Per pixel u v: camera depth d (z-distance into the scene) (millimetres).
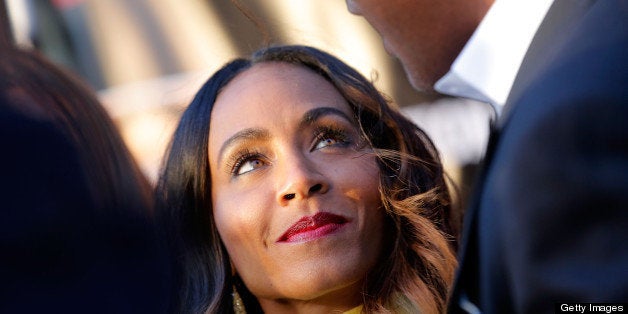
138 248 1503
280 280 1890
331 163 1930
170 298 2039
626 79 1298
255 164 1967
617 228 1244
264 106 1965
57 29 3822
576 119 1285
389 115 2148
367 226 1919
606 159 1265
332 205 1885
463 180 3762
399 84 3816
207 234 2096
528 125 1318
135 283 1449
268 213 1899
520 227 1293
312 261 1859
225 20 3771
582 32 1396
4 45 1570
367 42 3758
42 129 1425
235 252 1975
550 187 1279
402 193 2021
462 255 1416
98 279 1395
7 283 1335
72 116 1522
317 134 1964
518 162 1309
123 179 1548
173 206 2102
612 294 1221
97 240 1425
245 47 3740
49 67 1559
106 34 3873
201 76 3594
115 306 1390
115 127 1593
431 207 2107
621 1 1396
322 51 2135
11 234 1346
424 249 2008
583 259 1253
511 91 1530
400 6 2029
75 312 1352
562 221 1270
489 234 1337
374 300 1946
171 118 2777
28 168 1385
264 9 3750
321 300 1934
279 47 2121
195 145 2061
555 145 1286
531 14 1815
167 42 3857
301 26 3715
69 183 1412
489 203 1345
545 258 1275
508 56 1853
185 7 3842
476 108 3828
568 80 1324
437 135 3812
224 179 1986
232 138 1965
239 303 2098
